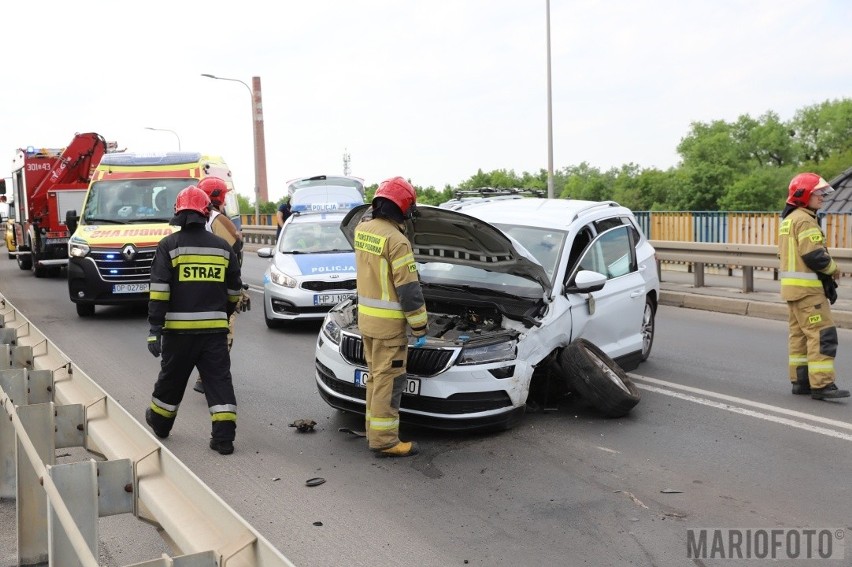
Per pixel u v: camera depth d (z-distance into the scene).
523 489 5.38
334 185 27.58
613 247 8.23
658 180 62.09
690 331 11.43
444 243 6.86
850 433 6.54
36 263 20.89
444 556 4.39
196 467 5.85
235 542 2.48
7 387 4.91
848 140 67.38
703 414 7.09
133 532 4.80
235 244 8.09
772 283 15.56
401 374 5.98
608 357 7.30
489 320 6.85
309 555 4.40
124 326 12.59
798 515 4.93
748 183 56.44
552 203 8.55
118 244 12.86
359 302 6.01
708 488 5.38
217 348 6.23
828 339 7.49
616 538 4.61
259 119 73.75
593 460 5.93
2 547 4.52
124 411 3.67
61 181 20.50
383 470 5.77
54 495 2.75
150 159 14.48
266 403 7.64
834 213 17.28
